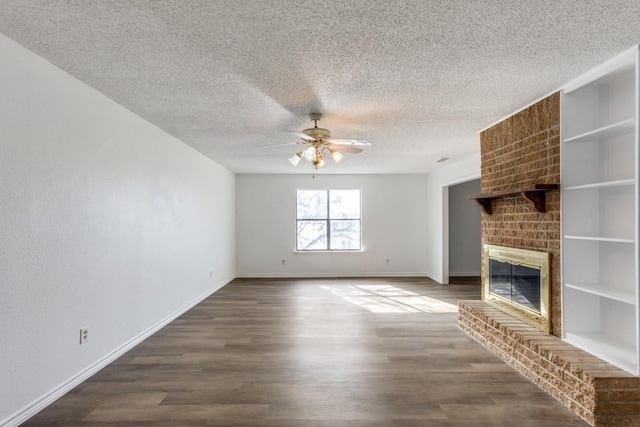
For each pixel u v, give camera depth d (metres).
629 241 2.26
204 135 4.53
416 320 4.64
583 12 1.87
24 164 2.28
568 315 2.87
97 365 3.05
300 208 8.36
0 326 2.12
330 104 3.33
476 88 2.94
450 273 8.36
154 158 4.09
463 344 3.73
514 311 3.55
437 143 4.99
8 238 2.17
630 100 2.58
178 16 1.90
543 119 3.13
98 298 3.06
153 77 2.72
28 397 2.32
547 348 2.70
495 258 3.92
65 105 2.64
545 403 2.53
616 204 2.72
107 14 1.88
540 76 2.70
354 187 8.25
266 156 5.98
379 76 2.69
